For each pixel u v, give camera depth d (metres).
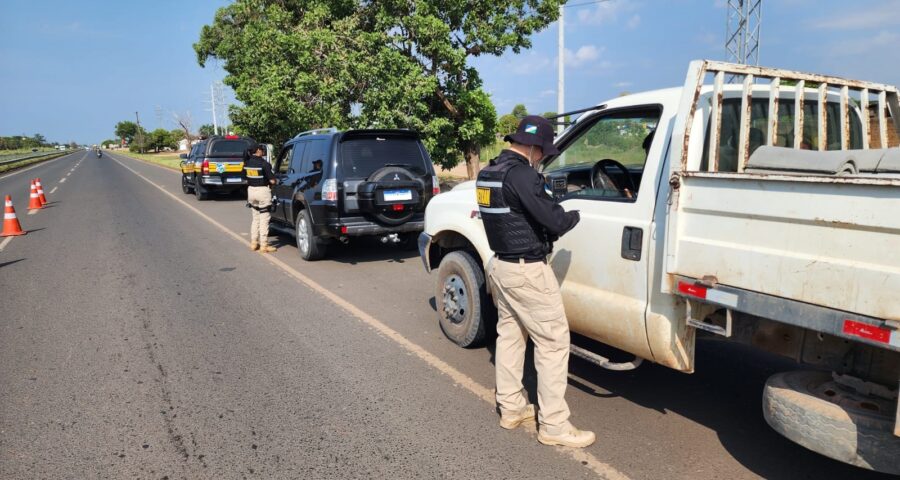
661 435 3.38
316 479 3.00
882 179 2.07
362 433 3.46
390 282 7.15
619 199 3.39
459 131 14.57
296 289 6.85
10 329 5.52
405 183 7.72
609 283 3.40
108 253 9.31
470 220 4.46
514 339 3.43
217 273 7.74
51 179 30.94
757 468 3.03
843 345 2.54
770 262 2.45
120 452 3.31
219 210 15.20
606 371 4.31
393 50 13.35
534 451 3.23
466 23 13.77
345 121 13.96
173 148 116.69
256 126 18.98
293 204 8.67
